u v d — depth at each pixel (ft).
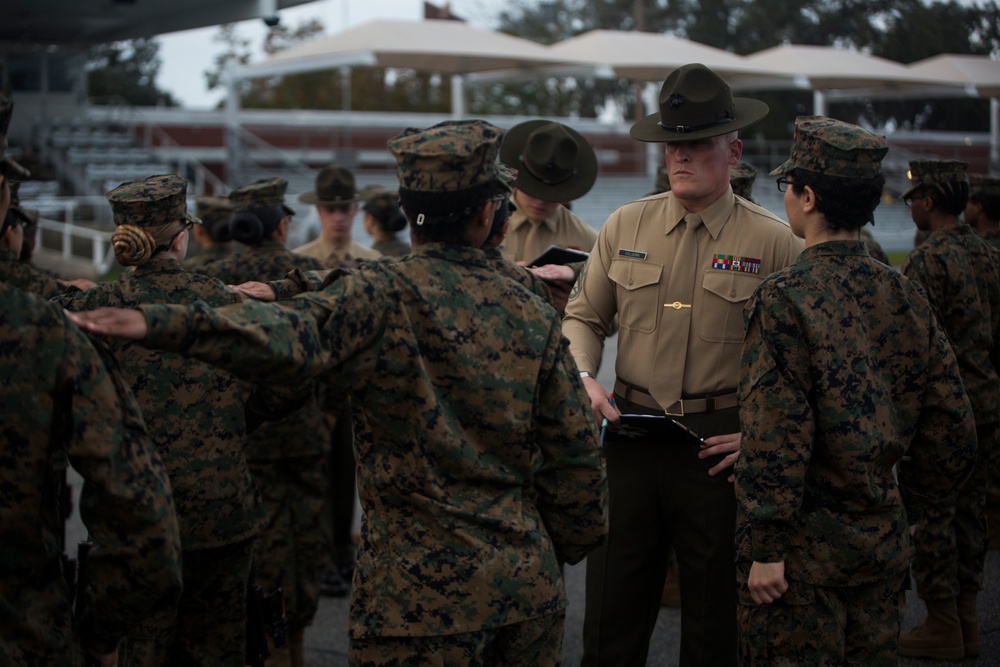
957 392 9.53
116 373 7.11
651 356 11.57
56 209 65.72
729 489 11.06
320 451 14.47
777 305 9.09
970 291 13.84
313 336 7.06
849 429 9.00
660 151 93.50
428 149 7.66
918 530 13.57
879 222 73.26
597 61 70.49
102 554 6.86
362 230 65.26
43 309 6.62
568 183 15.34
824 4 112.98
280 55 71.20
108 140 76.95
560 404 7.95
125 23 45.68
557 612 7.88
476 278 7.83
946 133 92.58
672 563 15.98
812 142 9.36
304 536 14.26
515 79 73.97
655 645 14.43
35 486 6.67
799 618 9.26
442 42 66.03
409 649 7.43
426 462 7.47
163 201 10.37
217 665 11.00
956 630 13.46
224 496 10.71
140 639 10.27
